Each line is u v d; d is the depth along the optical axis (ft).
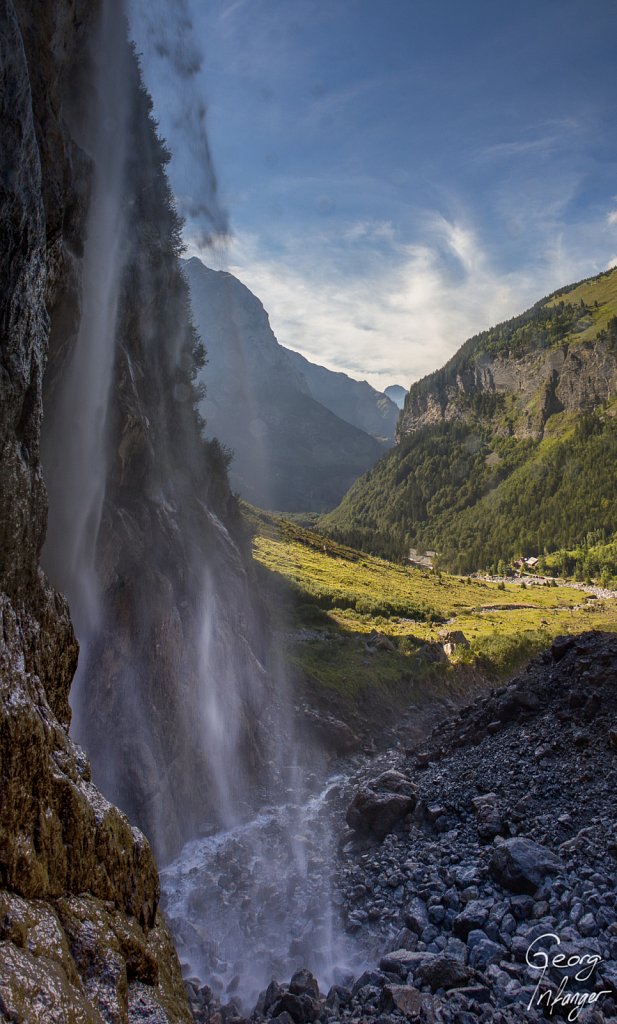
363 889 39.63
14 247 18.94
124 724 48.93
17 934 13.17
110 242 52.80
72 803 17.54
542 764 48.19
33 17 28.27
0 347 18.65
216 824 55.36
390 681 114.52
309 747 79.36
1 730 15.30
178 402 83.41
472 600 331.36
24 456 20.34
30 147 19.52
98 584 50.90
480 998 25.50
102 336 51.21
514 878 33.37
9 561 19.07
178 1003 18.47
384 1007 25.81
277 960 32.99
